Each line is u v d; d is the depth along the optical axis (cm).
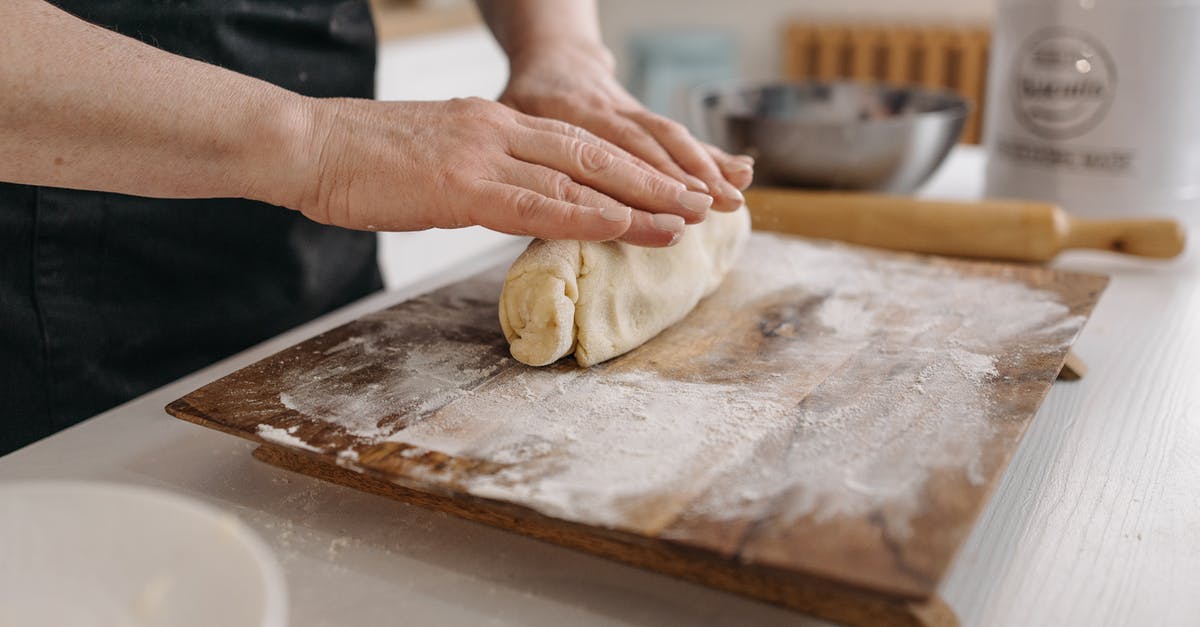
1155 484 62
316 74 107
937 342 74
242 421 61
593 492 53
